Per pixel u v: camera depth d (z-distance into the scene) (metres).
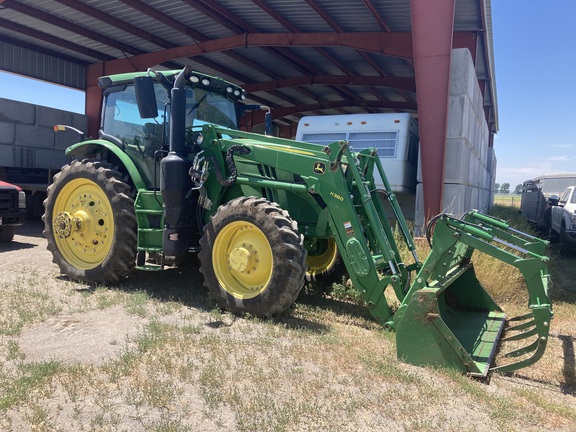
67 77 14.85
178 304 5.20
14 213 8.64
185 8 10.79
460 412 3.23
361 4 9.72
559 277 8.45
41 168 13.41
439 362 3.89
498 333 4.56
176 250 5.30
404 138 10.19
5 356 3.74
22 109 13.65
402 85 15.50
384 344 4.38
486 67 13.65
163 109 5.83
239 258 4.93
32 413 2.94
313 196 5.30
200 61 14.61
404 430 2.96
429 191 8.20
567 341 4.95
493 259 6.62
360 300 5.73
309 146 5.15
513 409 3.30
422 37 8.00
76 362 3.68
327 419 3.03
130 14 11.33
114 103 6.37
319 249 6.46
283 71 15.98
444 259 4.11
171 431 2.79
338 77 16.03
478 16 9.65
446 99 7.96
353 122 10.68
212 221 5.08
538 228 16.08
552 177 18.92
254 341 4.21
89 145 6.45
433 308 3.89
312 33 11.09
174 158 5.26
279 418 2.97
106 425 2.84
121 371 3.51
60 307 4.95
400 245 6.62
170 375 3.51
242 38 11.77
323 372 3.71
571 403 3.54
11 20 11.75
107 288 5.80
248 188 5.57
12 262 7.23
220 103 6.44
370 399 3.32
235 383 3.44
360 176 5.05
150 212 5.59
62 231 6.00
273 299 4.70
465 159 9.80
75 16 11.49
